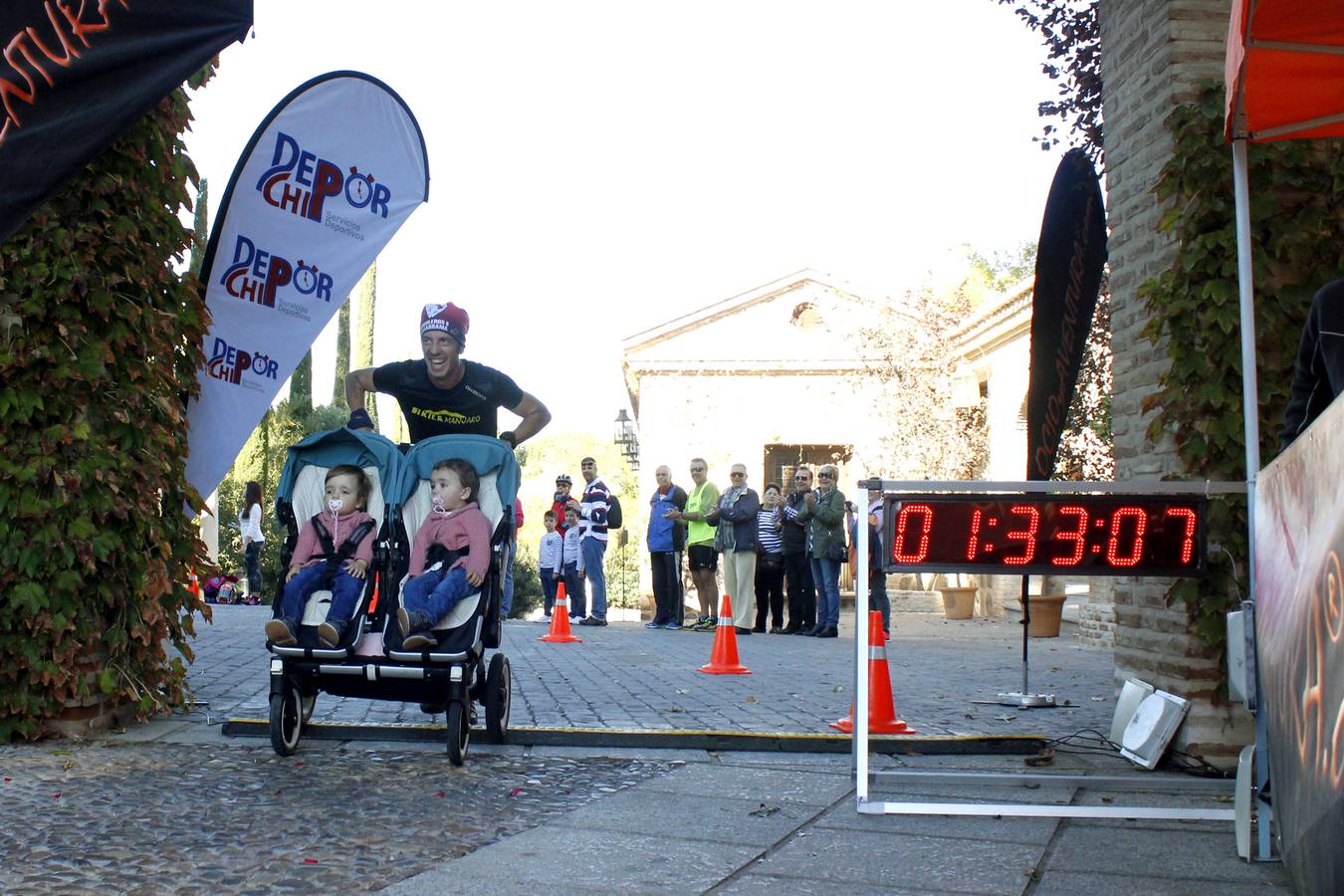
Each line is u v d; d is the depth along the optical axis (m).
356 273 7.44
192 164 6.80
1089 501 4.90
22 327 5.83
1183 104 6.05
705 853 4.18
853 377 26.91
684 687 8.91
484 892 3.66
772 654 12.42
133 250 6.21
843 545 15.37
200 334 6.76
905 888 3.81
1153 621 6.23
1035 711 7.86
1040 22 11.11
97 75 5.33
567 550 18.89
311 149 7.27
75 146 5.29
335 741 6.15
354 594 5.62
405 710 7.25
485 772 5.47
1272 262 5.91
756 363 28.30
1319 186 5.88
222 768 5.38
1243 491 4.87
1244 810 4.18
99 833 4.20
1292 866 3.24
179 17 5.53
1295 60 4.25
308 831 4.31
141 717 6.43
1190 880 3.93
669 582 17.66
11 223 5.16
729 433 28.28
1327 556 2.88
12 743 5.84
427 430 6.68
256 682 8.30
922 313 25.61
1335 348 3.73
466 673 5.60
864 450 27.27
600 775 5.49
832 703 8.02
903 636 16.59
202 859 3.92
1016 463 22.30
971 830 4.58
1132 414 6.64
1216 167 5.88
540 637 14.53
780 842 4.37
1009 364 22.52
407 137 7.57
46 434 5.84
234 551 29.17
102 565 6.07
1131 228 6.66
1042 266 7.15
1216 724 5.73
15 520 5.85
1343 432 2.78
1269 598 3.80
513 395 6.78
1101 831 4.59
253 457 30.91
